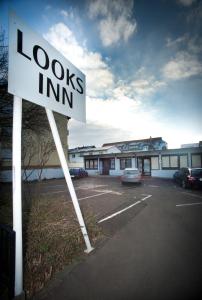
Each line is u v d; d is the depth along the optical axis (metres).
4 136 7.62
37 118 7.37
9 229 2.30
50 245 3.61
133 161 23.86
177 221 5.62
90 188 13.06
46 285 2.57
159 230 4.82
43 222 4.92
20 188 2.31
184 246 3.86
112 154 25.69
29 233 4.14
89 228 4.61
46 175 19.17
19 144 2.33
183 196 9.95
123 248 3.74
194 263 3.20
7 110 6.57
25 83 2.45
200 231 4.75
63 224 4.79
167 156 21.08
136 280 2.72
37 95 2.67
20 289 2.25
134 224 5.30
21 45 2.40
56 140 3.30
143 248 3.76
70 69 3.50
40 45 2.75
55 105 3.08
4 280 2.30
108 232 4.64
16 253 2.24
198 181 12.12
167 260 3.29
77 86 3.72
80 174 22.09
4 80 6.19
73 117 3.57
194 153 19.09
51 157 19.81
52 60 3.02
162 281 2.71
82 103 3.87
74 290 2.49
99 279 2.73
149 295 2.43
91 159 28.53
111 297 2.38
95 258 3.33
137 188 13.09
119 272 2.91
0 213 5.55
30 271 2.83
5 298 2.23
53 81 3.04
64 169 3.49
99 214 6.32
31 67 2.56
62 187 13.11
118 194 10.50
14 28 2.30
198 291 2.51
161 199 9.11
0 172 11.21
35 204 6.73
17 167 2.29
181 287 2.58
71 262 3.17
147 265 3.12
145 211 6.80
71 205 7.02
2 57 6.08
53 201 7.57
